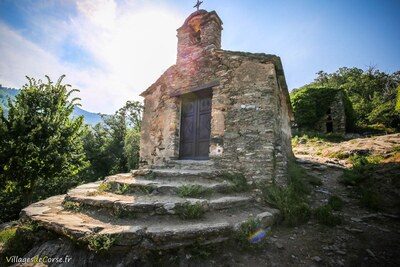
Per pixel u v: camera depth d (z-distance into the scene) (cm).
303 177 555
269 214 345
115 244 243
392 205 395
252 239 290
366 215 376
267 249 292
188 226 275
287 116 820
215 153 549
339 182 541
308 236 325
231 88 563
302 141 1385
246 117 524
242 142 515
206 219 315
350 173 546
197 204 323
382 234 314
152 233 252
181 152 679
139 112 2797
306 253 284
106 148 2222
